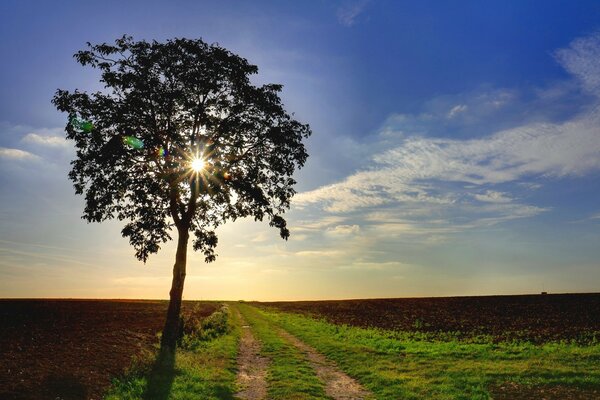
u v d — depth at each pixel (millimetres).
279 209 30734
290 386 18719
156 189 26875
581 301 80062
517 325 49312
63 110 26578
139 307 74438
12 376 15453
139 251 27828
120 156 26406
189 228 30203
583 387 17406
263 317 66312
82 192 27188
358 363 24625
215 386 18062
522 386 17844
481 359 25078
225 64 27625
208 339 33844
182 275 27422
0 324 33219
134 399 15258
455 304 87875
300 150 29234
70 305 68688
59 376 16312
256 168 29484
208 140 27922
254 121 29000
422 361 24859
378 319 62938
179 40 27094
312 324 54312
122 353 23359
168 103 27094
